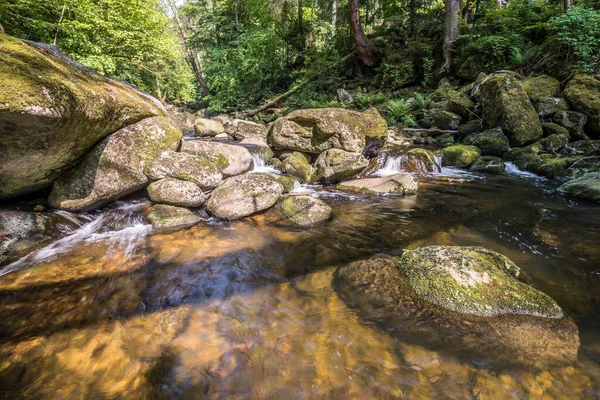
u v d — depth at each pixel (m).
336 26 18.44
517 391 1.59
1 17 6.66
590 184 4.83
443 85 11.48
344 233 3.80
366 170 6.71
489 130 7.82
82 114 3.02
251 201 4.23
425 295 2.31
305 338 2.02
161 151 4.30
